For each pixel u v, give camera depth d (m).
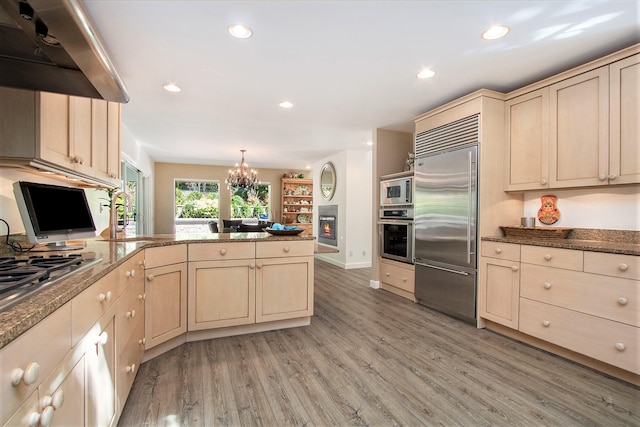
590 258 2.17
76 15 0.91
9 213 1.85
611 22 1.95
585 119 2.40
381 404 1.83
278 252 2.89
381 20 1.92
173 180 8.23
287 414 1.74
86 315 1.14
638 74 2.11
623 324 2.00
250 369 2.22
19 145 1.42
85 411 1.13
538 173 2.75
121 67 2.57
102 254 1.77
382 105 3.50
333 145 5.78
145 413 1.72
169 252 2.43
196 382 2.04
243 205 9.16
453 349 2.57
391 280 4.29
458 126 3.18
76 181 2.46
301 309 3.00
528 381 2.08
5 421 0.67
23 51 1.15
